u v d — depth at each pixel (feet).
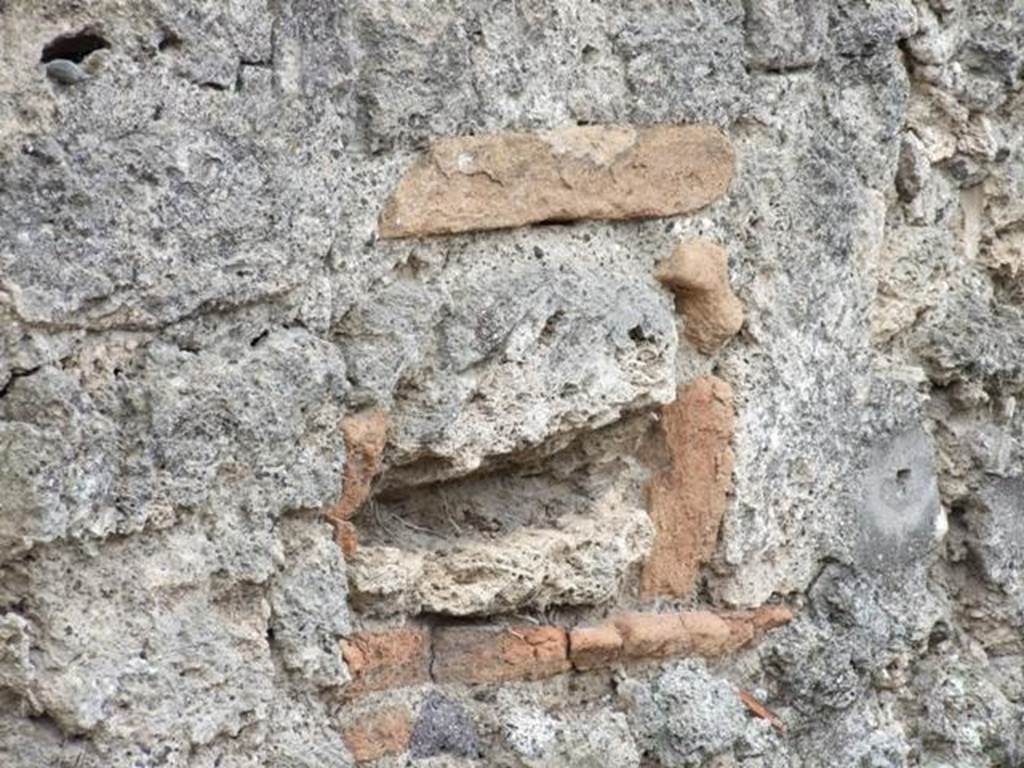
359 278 19.84
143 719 17.90
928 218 26.00
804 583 24.63
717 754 22.98
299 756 19.42
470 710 21.47
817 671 24.48
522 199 20.93
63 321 17.24
